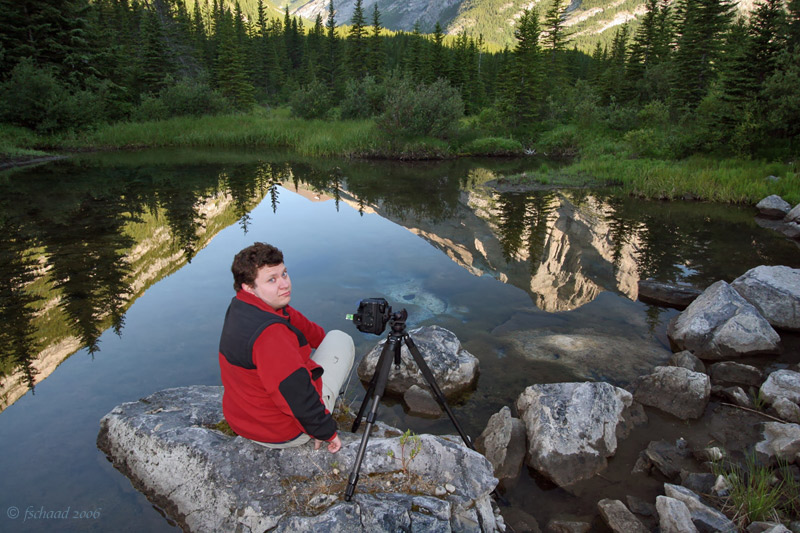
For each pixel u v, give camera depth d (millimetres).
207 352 4219
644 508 2590
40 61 27484
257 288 2121
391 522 2100
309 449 2502
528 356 4414
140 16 51094
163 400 3189
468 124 34531
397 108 24750
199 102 35219
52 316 4953
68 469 2713
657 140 20641
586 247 7965
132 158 20594
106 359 4074
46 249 7301
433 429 3389
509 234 8711
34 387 3625
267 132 28609
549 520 2562
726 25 29516
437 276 6398
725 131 18234
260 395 2213
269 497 2244
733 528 2326
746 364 4340
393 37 107375
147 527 2326
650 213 10836
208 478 2385
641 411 3527
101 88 28359
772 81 17328
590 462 2969
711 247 8047
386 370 2555
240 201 11570
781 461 2949
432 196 12742
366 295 5645
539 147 28625
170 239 8070
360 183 15031
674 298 5730
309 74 64750
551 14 45719
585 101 32188
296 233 8625
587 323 5156
